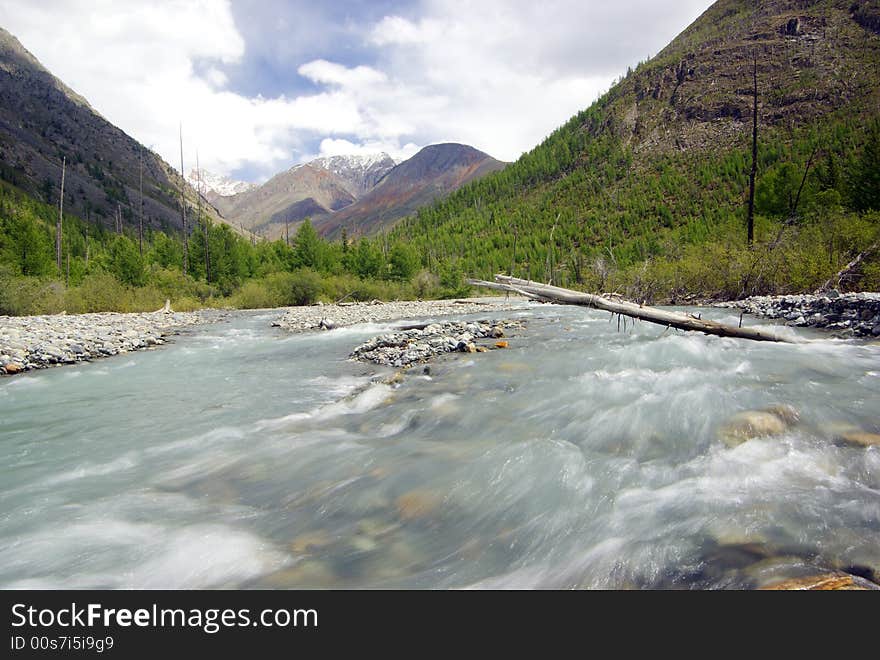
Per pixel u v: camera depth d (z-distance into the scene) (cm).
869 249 1753
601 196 13200
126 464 534
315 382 946
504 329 1537
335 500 423
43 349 1267
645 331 1337
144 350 1441
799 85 13088
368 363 1102
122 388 937
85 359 1278
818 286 1945
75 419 724
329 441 581
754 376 694
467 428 581
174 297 3425
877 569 262
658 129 15638
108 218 15138
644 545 308
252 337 1723
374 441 570
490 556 327
